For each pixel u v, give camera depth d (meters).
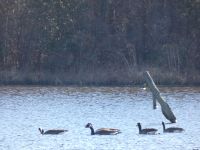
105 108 56.41
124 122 48.91
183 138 42.22
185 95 64.56
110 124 47.94
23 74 75.69
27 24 80.12
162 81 72.94
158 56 79.56
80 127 46.59
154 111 54.47
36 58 80.25
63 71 79.06
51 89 70.25
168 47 78.56
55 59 79.56
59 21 80.06
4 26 80.31
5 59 80.44
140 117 51.34
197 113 53.22
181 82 73.00
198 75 74.62
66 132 44.44
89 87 71.88
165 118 50.56
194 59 78.62
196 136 42.88
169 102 59.78
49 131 43.94
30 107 57.25
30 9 80.00
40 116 52.03
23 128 46.44
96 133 43.53
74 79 74.25
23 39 80.31
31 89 70.31
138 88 70.50
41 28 80.12
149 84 49.34
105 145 40.12
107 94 65.75
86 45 79.88
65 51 79.75
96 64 79.25
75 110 55.31
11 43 80.50
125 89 69.75
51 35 79.88
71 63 79.25
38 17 79.94
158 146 39.78
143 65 77.94
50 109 55.91
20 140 42.03
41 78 74.94
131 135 43.28
